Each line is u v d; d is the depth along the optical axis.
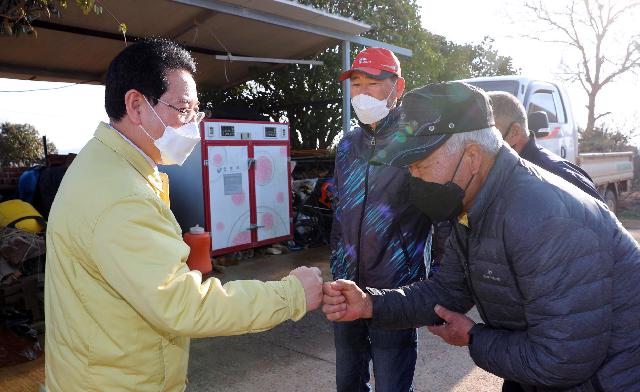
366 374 2.53
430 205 1.45
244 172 6.55
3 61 7.58
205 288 1.30
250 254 6.84
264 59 7.13
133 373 1.32
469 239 1.47
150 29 6.56
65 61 7.74
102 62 7.93
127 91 1.36
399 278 2.27
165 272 1.22
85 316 1.30
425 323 1.85
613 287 1.35
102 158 1.34
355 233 2.30
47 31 6.32
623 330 1.37
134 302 1.23
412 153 1.36
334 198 2.54
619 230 1.40
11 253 4.01
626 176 9.99
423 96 1.39
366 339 2.46
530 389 1.59
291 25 6.12
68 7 5.52
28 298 4.09
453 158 1.35
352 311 1.80
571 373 1.29
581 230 1.28
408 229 2.25
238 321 1.31
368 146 2.29
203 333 1.27
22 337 3.85
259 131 6.71
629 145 16.52
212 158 6.20
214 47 7.62
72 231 1.26
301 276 1.49
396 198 2.19
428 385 3.30
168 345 1.37
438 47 13.64
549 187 1.34
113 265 1.21
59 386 1.37
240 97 10.34
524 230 1.29
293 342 4.02
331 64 9.41
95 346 1.30
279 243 7.34
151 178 1.46
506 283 1.39
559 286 1.27
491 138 1.37
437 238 2.31
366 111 2.21
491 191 1.37
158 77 1.36
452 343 1.71
